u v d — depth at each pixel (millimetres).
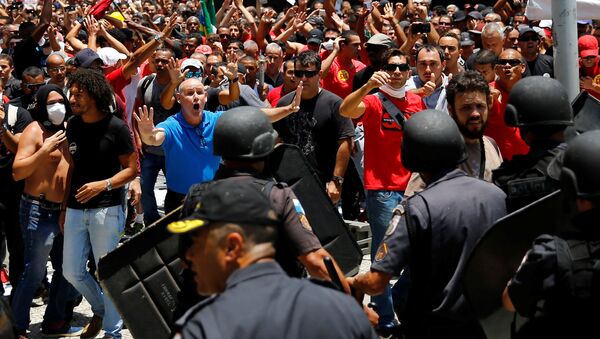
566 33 4922
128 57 8992
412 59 10023
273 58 10180
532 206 3057
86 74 5516
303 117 6402
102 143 5602
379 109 5844
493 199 3463
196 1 20500
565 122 3508
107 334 5820
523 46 9016
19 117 6508
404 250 3428
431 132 3518
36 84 7293
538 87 3529
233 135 3725
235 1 13430
